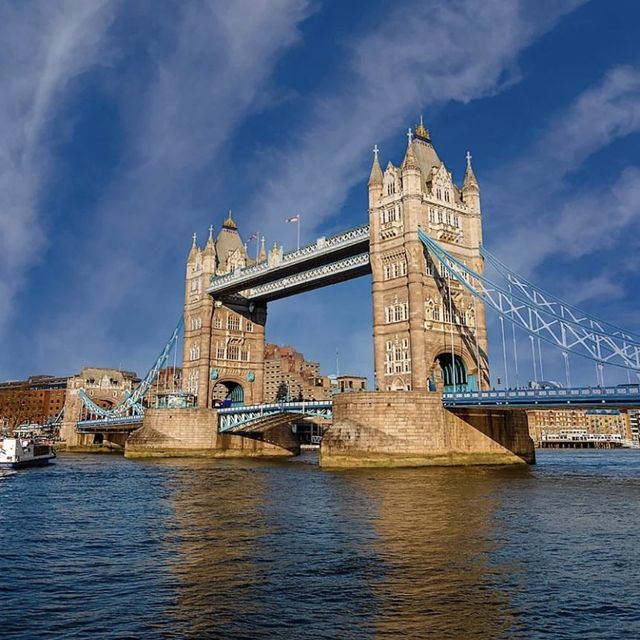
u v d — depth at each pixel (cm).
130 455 11019
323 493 4653
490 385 8606
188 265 12950
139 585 2119
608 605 1852
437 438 7288
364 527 3123
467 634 1628
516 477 5978
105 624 1733
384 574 2197
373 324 8556
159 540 2906
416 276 8112
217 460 10294
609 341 6556
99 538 2986
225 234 13212
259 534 2994
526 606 1844
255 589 2042
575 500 4128
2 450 8562
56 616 1805
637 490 4766
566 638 1603
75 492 5162
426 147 9269
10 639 1622
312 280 10300
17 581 2194
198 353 12119
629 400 5862
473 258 8856
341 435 7206
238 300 12681
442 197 8731
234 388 12812
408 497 4278
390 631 1650
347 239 9375
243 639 1608
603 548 2594
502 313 7588
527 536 2852
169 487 5456
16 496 4878
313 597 1944
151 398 17275
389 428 7144
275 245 10662
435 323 8188
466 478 5762
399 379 8156
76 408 18600
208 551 2630
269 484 5544
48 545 2823
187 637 1627
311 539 2836
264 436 11862
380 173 8950
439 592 1978
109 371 19600
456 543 2698
